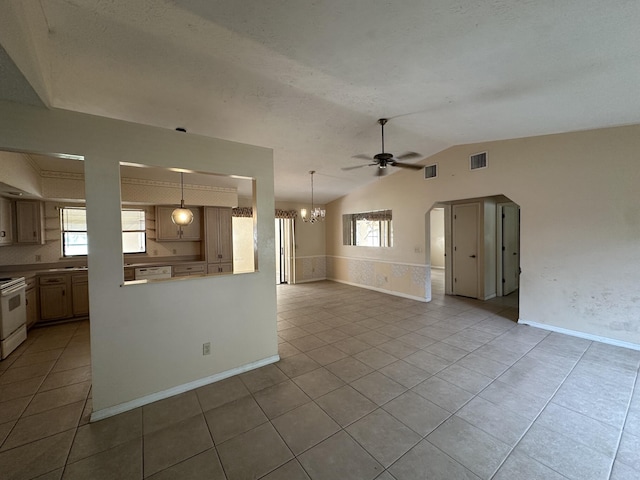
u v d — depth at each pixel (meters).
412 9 1.59
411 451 1.75
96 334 2.12
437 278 8.30
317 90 2.67
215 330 2.66
